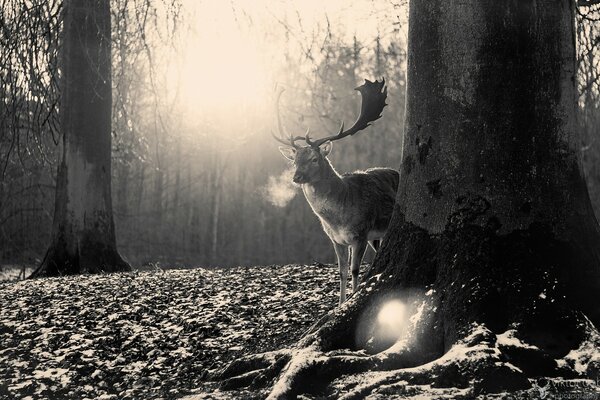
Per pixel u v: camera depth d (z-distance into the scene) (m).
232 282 10.47
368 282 6.65
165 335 8.34
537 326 5.80
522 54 6.29
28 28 13.02
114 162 24.30
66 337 8.54
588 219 6.38
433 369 5.45
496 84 6.27
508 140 6.24
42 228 30.31
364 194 9.05
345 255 9.07
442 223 6.38
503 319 5.90
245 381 6.24
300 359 5.89
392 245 6.71
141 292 10.20
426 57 6.57
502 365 5.29
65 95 14.77
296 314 8.52
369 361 5.82
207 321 8.56
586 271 6.11
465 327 5.86
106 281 11.29
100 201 14.84
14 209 28.70
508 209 6.18
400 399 5.13
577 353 5.58
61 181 14.80
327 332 6.41
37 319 9.28
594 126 17.05
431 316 6.09
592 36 11.18
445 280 6.19
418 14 6.65
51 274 14.49
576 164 6.44
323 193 8.77
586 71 11.55
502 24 6.28
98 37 14.60
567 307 5.88
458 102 6.37
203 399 5.91
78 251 14.58
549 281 5.99
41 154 15.63
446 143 6.41
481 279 6.04
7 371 7.68
